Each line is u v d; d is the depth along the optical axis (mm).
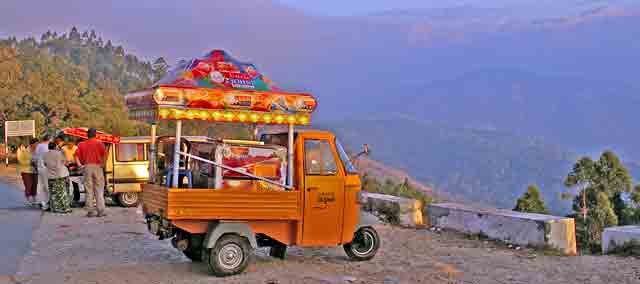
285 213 8562
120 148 16672
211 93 8070
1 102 70562
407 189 46281
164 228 8367
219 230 8219
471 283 8148
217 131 9750
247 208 8352
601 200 67688
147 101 8281
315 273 8547
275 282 7965
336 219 8883
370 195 15000
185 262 9242
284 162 8625
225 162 8336
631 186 72000
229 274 8289
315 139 8883
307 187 8711
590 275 8672
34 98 74062
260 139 9727
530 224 10828
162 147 9250
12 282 7898
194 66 8398
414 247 10852
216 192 8188
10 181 27469
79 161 14555
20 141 47656
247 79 8508
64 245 10609
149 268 8797
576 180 72062
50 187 15383
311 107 8594
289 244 8727
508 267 9203
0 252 9898
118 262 9219
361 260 9516
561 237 10680
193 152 8680
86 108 82500
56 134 17906
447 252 10398
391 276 8453
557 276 8625
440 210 12969
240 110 8258
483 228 11773
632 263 9344
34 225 12992
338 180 8891
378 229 12891
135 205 16844
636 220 70250
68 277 8195
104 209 14797
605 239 10344
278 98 8445
